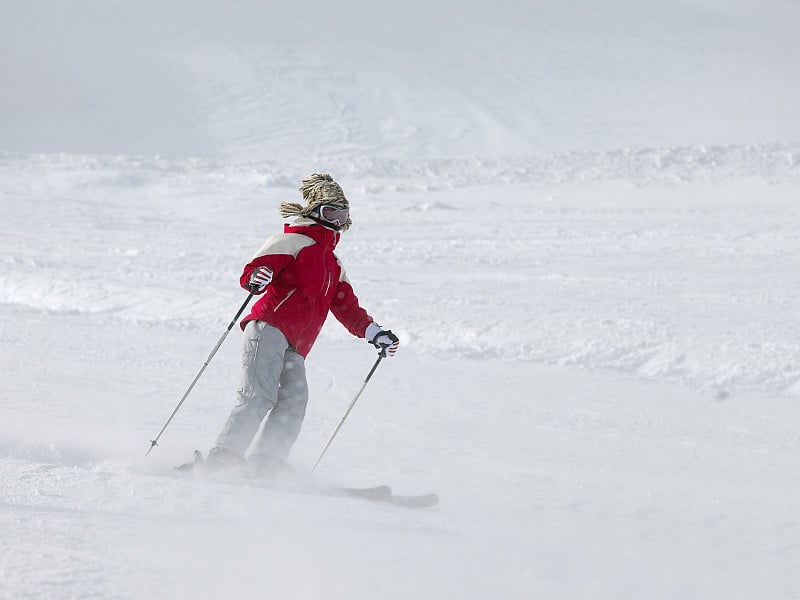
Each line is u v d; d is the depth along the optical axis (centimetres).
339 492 1408
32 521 1004
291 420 1659
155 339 3784
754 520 1394
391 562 946
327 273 1712
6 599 731
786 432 2366
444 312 4088
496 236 7519
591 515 1402
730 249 6394
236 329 4081
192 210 9600
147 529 1007
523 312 4041
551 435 2270
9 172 11594
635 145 18300
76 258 6266
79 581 788
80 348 3491
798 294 4591
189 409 2377
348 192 10706
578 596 883
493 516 1352
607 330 3600
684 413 2595
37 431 1914
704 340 3362
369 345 3734
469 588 870
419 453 1978
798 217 8056
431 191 10688
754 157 11294
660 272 5528
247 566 879
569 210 9031
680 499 1578
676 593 933
